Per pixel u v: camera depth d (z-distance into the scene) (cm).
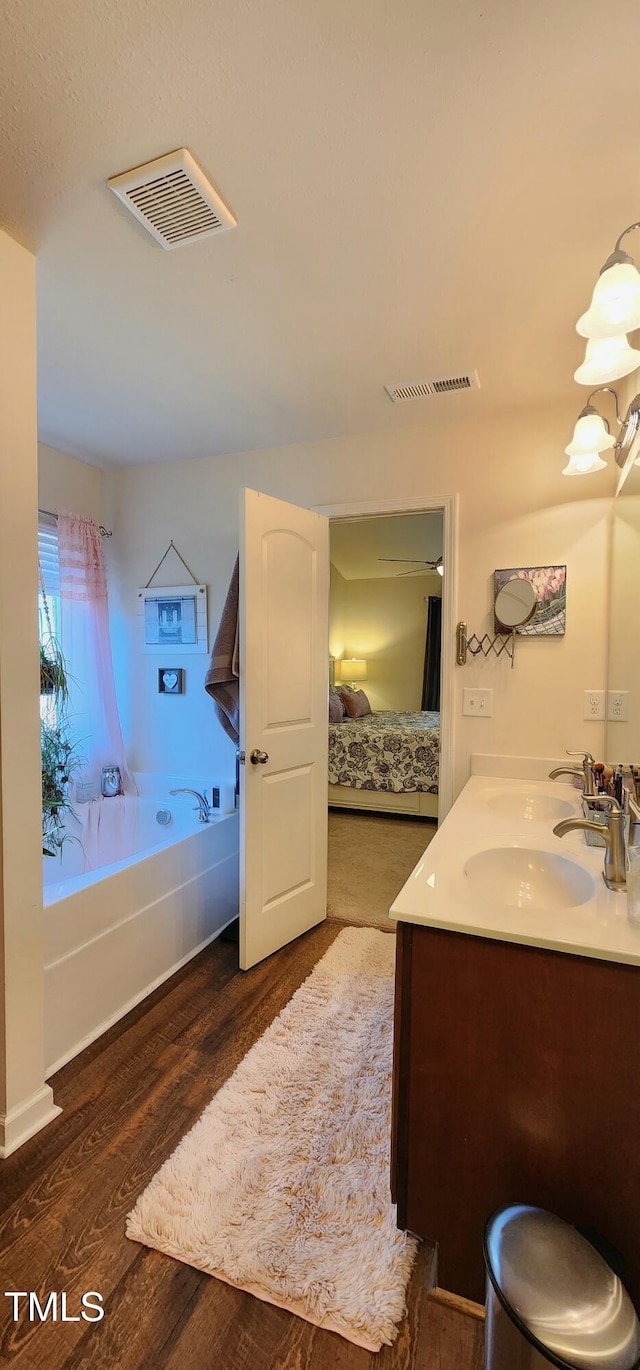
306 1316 107
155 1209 126
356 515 266
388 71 97
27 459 144
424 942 110
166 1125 151
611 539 220
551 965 102
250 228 133
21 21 89
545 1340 79
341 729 486
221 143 111
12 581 141
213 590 299
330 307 165
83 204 126
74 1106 157
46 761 264
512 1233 94
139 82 99
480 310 166
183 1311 108
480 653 242
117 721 310
